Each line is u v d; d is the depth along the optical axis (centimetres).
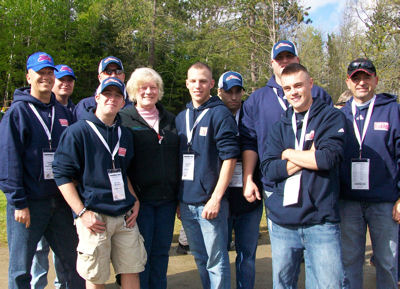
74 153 259
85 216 257
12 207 269
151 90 302
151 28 2456
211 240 285
